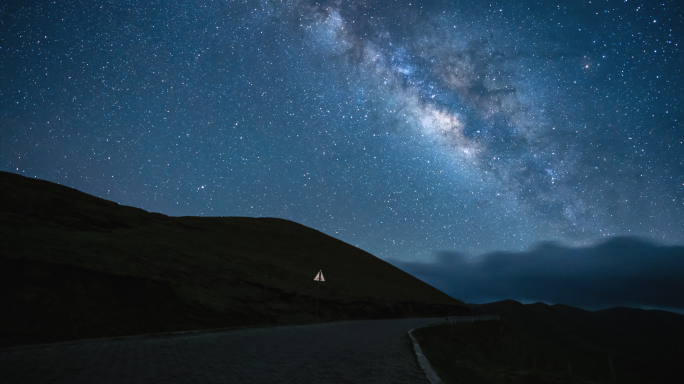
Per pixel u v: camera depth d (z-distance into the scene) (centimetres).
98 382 636
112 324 1474
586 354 16538
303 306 3853
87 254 2348
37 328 1200
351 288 5959
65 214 4369
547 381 1452
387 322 4053
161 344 1192
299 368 922
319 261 7619
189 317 2012
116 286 1852
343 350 1380
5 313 1238
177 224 6600
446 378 1079
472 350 3559
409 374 950
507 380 1498
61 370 707
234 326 2162
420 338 2434
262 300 3300
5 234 2298
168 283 2192
